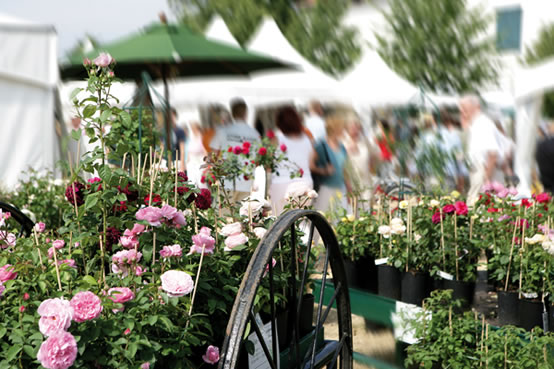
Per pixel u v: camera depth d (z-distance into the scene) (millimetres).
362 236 4590
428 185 5848
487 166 6523
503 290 3717
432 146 6508
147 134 4457
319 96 8281
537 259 3646
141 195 2412
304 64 8156
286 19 18141
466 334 3131
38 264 2006
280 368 2533
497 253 3910
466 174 6504
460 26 15133
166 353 1787
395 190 6367
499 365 2957
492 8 16094
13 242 2350
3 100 8375
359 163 6188
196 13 19781
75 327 1681
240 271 2539
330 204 5863
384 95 8117
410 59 15234
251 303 1894
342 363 2740
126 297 1778
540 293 3613
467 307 3980
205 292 2156
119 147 2260
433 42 15164
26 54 8453
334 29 17312
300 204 3174
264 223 2836
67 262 2039
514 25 16047
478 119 6633
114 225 2148
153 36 6723
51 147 8734
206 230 2164
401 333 3777
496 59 15148
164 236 2113
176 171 2477
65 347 1539
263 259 1962
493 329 3502
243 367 2295
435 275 4070
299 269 3029
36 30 8492
